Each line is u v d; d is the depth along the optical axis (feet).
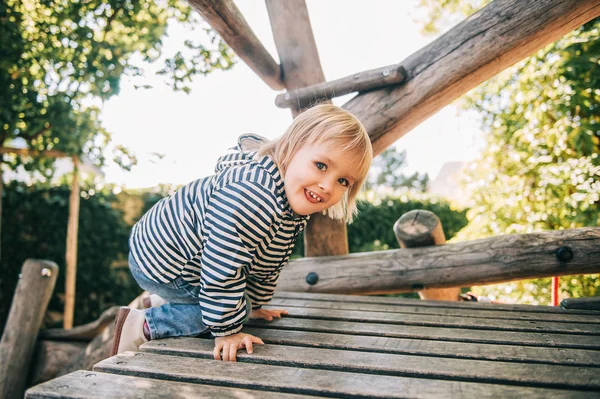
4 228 16.67
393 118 7.84
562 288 11.59
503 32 7.11
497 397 3.57
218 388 3.71
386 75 7.67
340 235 9.73
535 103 12.23
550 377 4.00
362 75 7.87
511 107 13.12
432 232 8.96
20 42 12.44
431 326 6.09
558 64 11.62
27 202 16.97
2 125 13.30
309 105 8.44
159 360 4.38
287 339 5.24
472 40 7.31
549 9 6.85
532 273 8.16
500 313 6.84
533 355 4.71
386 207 21.65
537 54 11.90
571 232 8.13
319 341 5.18
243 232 4.56
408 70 7.75
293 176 4.68
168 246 5.09
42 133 13.76
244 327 5.80
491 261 8.36
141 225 5.44
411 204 21.98
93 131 14.06
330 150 4.57
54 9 12.25
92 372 4.01
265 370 4.16
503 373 4.12
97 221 17.81
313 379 3.94
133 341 5.27
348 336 5.42
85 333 10.48
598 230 8.03
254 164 4.88
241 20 8.14
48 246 17.20
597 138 11.64
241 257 4.57
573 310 7.07
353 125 4.71
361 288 9.07
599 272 7.95
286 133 4.85
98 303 17.85
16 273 16.83
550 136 11.85
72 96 13.33
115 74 12.68
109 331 9.11
